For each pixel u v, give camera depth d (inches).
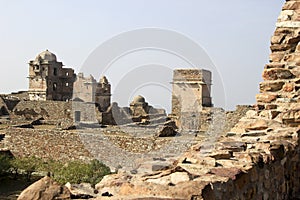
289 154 235.8
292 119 255.6
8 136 1249.4
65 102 1696.6
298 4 307.6
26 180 905.5
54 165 1042.1
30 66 2591.0
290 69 286.5
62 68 2642.7
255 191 183.8
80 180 669.3
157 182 150.0
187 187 139.3
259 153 198.7
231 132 253.0
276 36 305.4
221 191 149.2
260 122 253.6
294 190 245.8
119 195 142.4
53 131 1155.9
